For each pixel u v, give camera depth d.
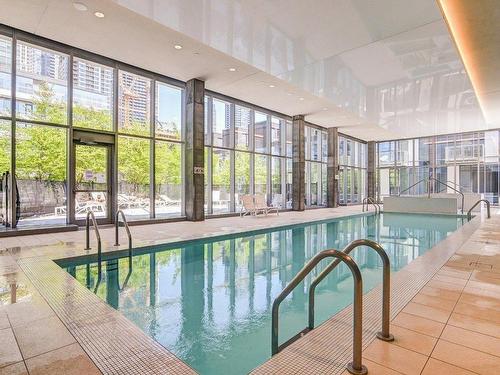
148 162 7.85
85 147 6.83
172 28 5.34
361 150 17.64
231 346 2.37
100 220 7.06
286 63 6.72
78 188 6.71
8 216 5.85
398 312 2.35
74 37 5.79
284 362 1.71
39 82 6.09
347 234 7.19
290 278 4.04
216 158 9.60
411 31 5.21
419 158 16.77
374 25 5.02
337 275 4.14
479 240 5.17
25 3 4.73
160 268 4.38
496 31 4.09
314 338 1.97
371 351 1.80
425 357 1.74
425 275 3.28
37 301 2.60
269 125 11.47
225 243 5.96
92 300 2.63
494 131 14.47
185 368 1.68
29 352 1.82
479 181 15.04
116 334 2.04
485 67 5.31
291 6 4.55
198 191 8.15
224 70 7.25
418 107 9.77
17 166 5.91
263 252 5.40
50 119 6.27
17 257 4.06
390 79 7.45
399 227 8.24
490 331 2.04
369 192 17.44
